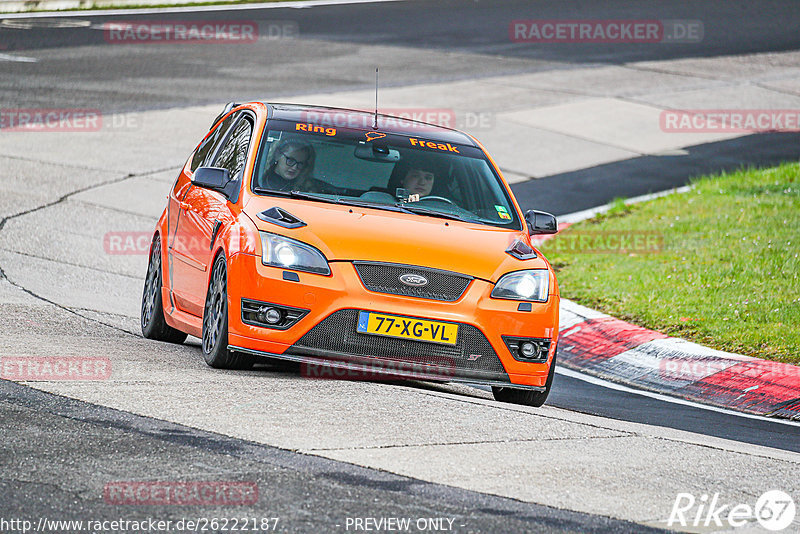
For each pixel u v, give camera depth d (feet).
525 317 88.07
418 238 88.89
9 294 121.29
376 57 330.13
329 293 84.89
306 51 336.70
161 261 109.70
